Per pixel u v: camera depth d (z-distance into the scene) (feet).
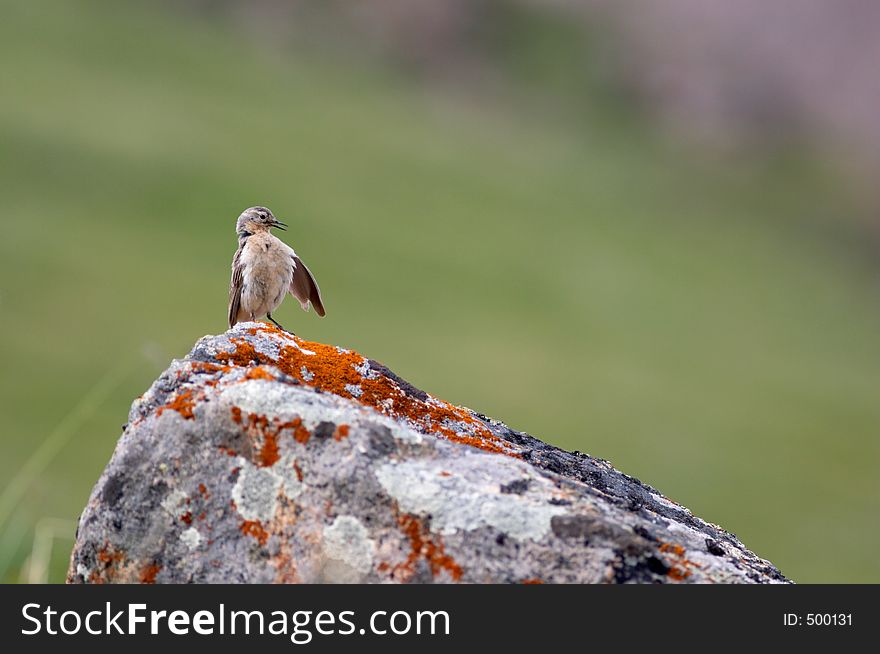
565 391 115.03
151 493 14.35
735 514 88.94
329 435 14.10
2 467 58.54
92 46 202.59
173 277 115.65
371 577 13.57
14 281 102.42
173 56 214.28
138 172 150.00
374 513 13.73
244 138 183.32
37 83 174.91
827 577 76.13
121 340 93.35
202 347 16.37
